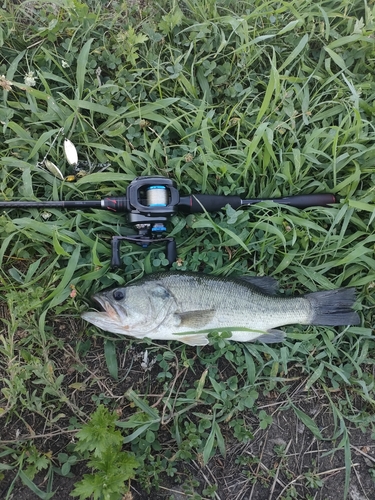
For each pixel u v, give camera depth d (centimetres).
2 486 55
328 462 61
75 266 55
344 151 61
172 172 59
